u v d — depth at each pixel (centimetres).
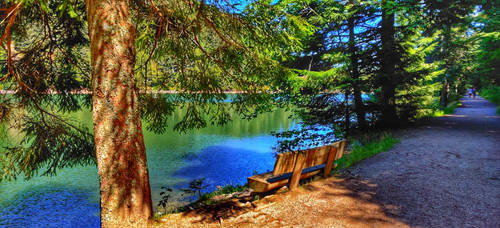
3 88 466
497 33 1088
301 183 490
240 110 528
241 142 1870
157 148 1655
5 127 476
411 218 349
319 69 1205
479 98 3750
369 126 1160
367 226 332
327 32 1132
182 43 450
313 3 979
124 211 306
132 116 317
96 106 304
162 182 1045
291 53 1062
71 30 526
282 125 2712
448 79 2145
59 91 545
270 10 440
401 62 1130
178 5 399
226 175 1142
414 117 1334
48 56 510
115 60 303
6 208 816
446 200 401
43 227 709
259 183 393
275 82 508
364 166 604
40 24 482
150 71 508
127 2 326
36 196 914
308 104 1182
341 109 1170
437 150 720
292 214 369
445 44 1834
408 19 1077
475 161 598
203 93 482
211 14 418
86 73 568
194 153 1534
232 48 456
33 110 514
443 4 1026
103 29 300
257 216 363
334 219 352
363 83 1090
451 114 1658
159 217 363
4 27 413
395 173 542
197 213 374
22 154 489
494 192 420
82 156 573
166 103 503
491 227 316
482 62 1831
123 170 306
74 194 941
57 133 521
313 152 470
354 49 1120
